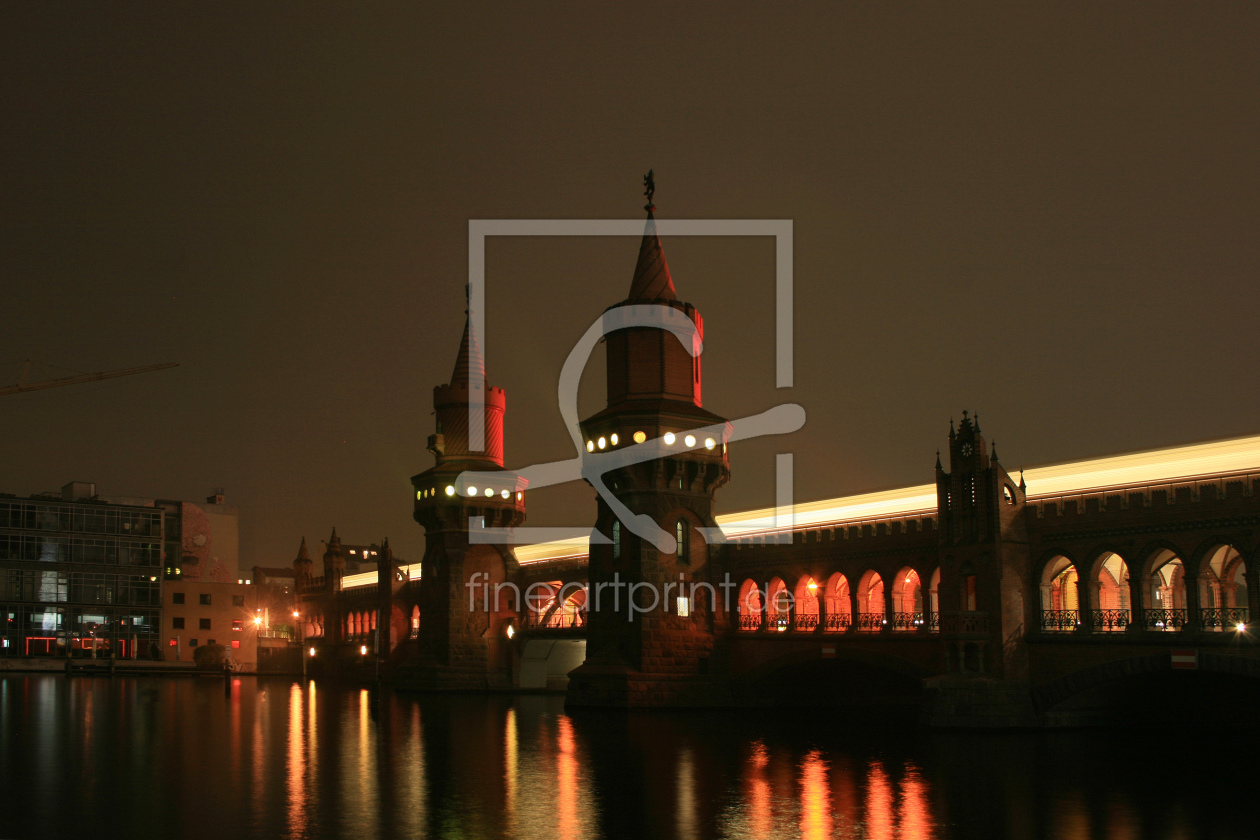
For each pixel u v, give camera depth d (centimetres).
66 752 4325
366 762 4059
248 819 2928
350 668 11825
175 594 15062
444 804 3161
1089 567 5141
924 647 5788
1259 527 4522
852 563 6419
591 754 4325
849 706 7388
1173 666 4669
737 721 5991
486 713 6538
